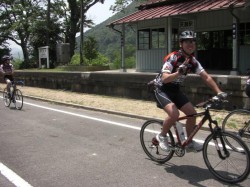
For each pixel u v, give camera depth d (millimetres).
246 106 9906
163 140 5883
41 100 15758
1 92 20172
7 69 13828
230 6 14102
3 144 7680
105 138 8047
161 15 17062
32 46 42750
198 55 19047
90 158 6488
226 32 17672
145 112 11047
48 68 34875
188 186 5035
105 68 27500
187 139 5617
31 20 41156
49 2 39906
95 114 11531
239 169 5066
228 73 16297
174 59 5477
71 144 7543
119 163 6164
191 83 11414
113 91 15031
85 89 16719
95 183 5223
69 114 11625
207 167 5531
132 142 7629
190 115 5578
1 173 5773
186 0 18406
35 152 6969
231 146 5160
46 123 10070
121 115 11125
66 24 40469
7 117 11305
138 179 5359
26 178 5512
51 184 5234
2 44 48906
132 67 27984
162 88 5711
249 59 16078
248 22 16094
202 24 18406
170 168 5844
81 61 30578
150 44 20438
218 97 5152
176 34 19844
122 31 20078
